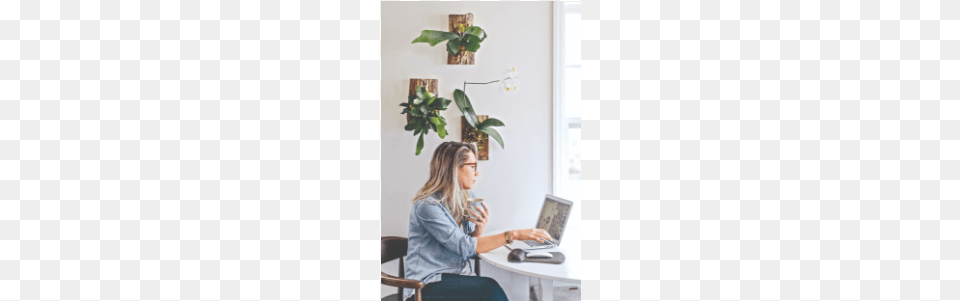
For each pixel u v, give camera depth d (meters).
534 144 2.19
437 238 1.84
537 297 2.14
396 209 2.14
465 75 2.13
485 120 2.10
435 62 2.12
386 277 1.59
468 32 1.97
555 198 2.03
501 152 2.18
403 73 2.11
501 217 2.19
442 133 1.95
